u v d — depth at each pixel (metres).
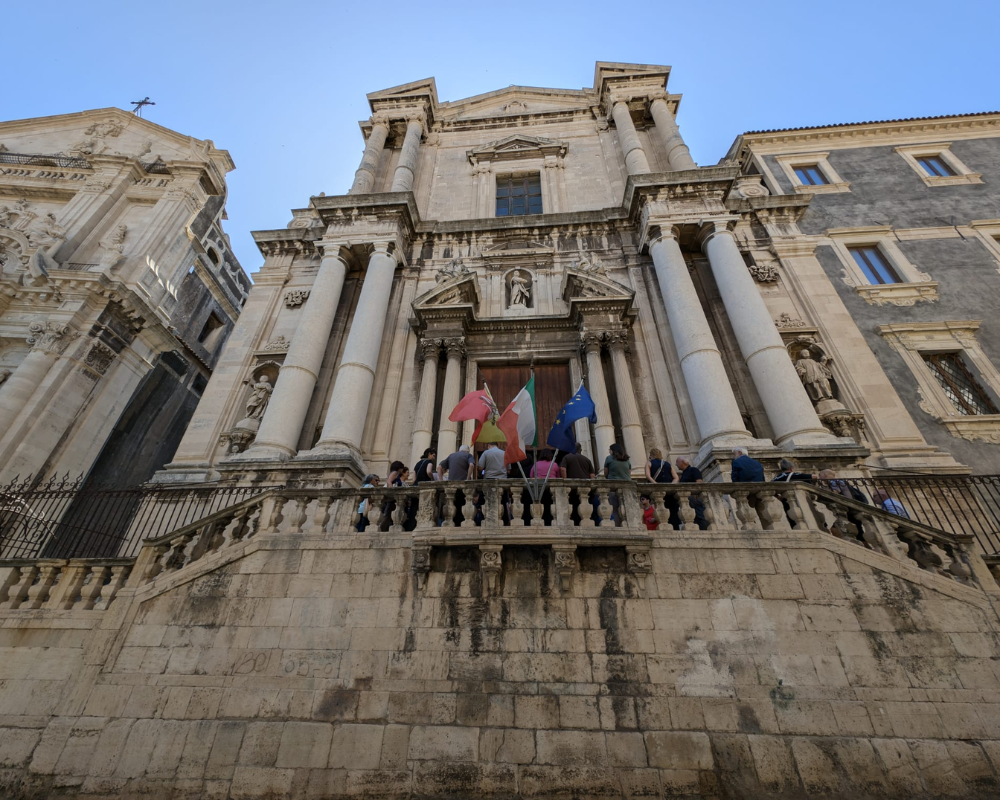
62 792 5.60
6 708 6.28
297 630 6.46
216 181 24.16
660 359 13.00
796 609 6.21
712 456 9.98
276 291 15.95
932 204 16.19
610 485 7.08
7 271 18.42
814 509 7.14
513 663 6.04
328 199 15.44
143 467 20.92
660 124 18.25
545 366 13.58
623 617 6.27
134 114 25.66
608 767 5.35
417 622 6.39
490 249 15.87
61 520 13.26
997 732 5.38
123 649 6.55
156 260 20.97
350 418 11.55
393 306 14.71
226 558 7.09
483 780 5.35
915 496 10.01
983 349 12.82
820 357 12.70
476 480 7.15
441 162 19.45
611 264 14.98
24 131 25.48
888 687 5.67
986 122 18.17
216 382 14.05
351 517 7.36
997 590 6.20
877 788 5.11
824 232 15.77
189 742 5.77
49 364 17.00
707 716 5.59
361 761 5.51
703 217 13.95
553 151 18.83
